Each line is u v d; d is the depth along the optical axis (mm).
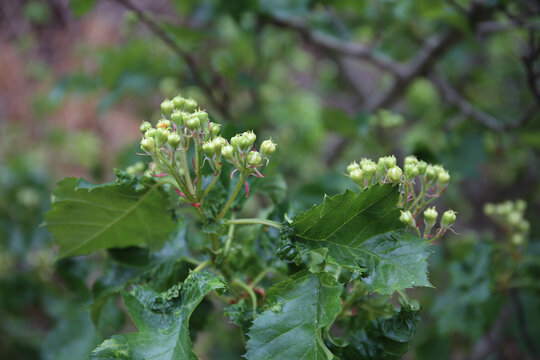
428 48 4379
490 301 3037
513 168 5641
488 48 5988
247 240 1936
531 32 3289
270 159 1920
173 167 1511
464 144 3691
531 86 3369
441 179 1590
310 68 7352
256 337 1373
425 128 4688
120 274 1966
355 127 3969
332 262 1424
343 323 1694
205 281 1438
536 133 3824
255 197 4387
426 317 4273
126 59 4305
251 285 1838
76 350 2418
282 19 4504
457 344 4367
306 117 5555
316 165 5777
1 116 7555
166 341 1365
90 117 7230
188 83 4184
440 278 3896
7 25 8070
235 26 4668
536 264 3021
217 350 4098
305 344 1354
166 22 3654
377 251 1459
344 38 4797
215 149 1499
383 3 3990
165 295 1456
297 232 1509
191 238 2521
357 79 6883
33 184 4535
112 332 2445
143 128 1556
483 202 6109
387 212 1456
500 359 4367
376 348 1603
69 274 2438
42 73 6578
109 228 1835
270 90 5121
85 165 6191
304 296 1430
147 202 1754
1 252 4254
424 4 3600
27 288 4277
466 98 4734
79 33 7578
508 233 2711
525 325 3234
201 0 4215
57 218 1768
